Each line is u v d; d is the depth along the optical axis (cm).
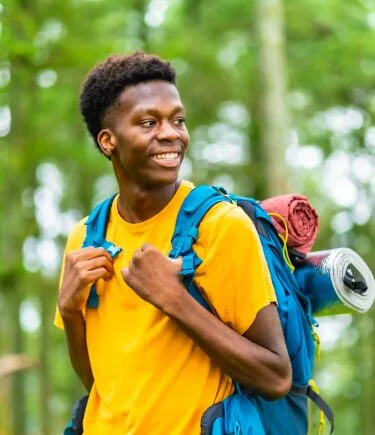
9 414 2822
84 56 1627
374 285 586
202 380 502
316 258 576
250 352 489
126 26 2308
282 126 1930
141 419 502
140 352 509
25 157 1850
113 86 520
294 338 535
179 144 516
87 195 2831
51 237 2866
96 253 537
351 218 2783
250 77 2594
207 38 2555
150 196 528
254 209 557
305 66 2483
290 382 502
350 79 2502
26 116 1858
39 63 1602
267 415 530
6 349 3238
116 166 537
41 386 2842
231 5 2498
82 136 2462
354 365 3319
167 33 2492
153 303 490
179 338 506
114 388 519
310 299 577
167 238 524
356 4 2356
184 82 2592
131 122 512
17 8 1363
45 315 2733
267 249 548
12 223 2111
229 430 490
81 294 538
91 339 545
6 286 1970
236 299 501
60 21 1831
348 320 3131
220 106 2695
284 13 2375
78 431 574
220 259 501
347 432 3928
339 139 2703
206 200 519
